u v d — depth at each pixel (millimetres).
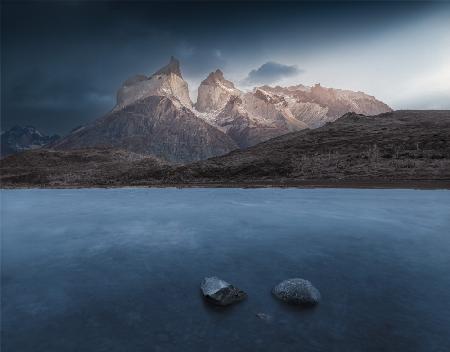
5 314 9430
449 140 61188
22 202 43938
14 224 25281
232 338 7805
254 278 11906
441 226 20172
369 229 19594
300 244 16516
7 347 7699
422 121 92125
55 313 9438
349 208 27500
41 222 26031
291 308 9305
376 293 10305
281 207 29172
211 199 37969
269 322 8492
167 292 10773
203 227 21531
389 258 13969
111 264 14102
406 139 68938
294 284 9906
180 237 18938
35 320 9031
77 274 12875
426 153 56219
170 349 7422
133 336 8047
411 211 25406
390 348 7254
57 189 78188
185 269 13148
